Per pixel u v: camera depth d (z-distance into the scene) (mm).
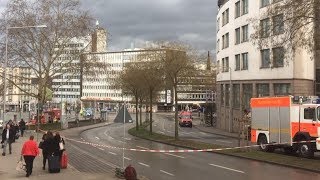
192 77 44125
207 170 21641
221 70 68625
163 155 29703
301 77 48656
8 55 63219
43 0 64688
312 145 26422
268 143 30062
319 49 23438
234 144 39031
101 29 67625
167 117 129500
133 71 57531
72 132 61312
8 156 26828
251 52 57031
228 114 65562
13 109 129375
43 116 71250
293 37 22688
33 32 64562
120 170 18734
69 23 65625
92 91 161875
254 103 31797
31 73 72062
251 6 57094
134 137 51969
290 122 28281
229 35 65438
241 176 19453
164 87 52875
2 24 63094
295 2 21844
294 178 18750
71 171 20531
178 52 42719
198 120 116062
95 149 34375
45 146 20500
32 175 19141
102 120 101000
